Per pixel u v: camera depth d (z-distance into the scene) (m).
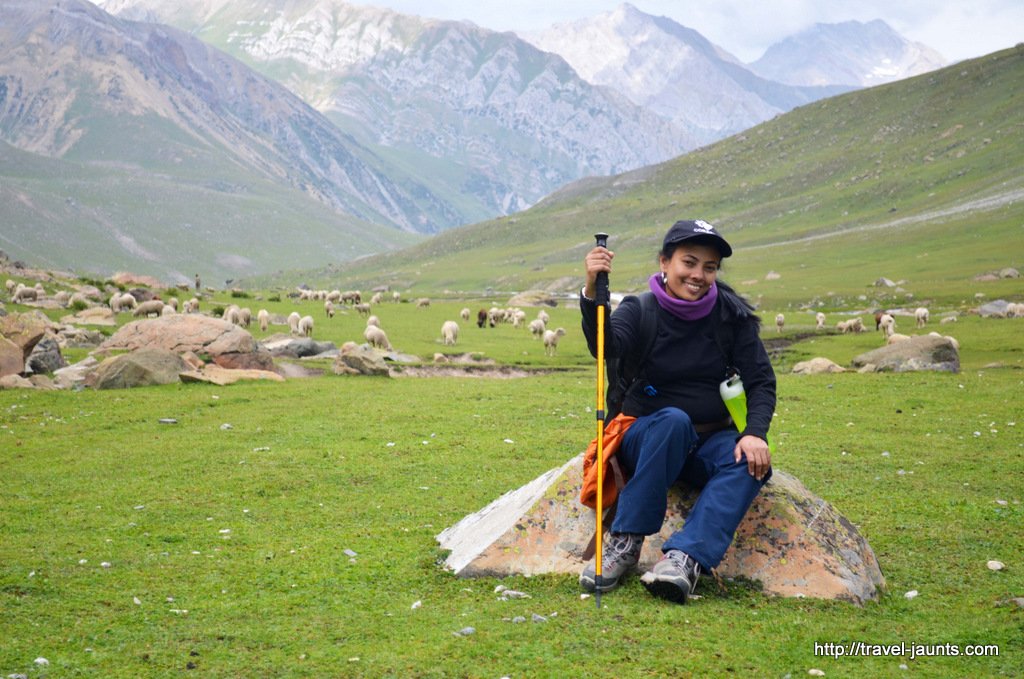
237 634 7.05
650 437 7.68
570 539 8.46
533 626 6.94
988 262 133.00
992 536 10.31
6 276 82.69
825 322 81.25
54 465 16.42
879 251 165.12
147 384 29.33
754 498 8.13
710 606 7.41
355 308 82.94
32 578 8.74
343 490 14.03
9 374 30.30
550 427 21.17
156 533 11.05
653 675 6.02
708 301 7.77
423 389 29.55
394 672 6.18
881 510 11.88
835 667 6.16
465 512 12.33
